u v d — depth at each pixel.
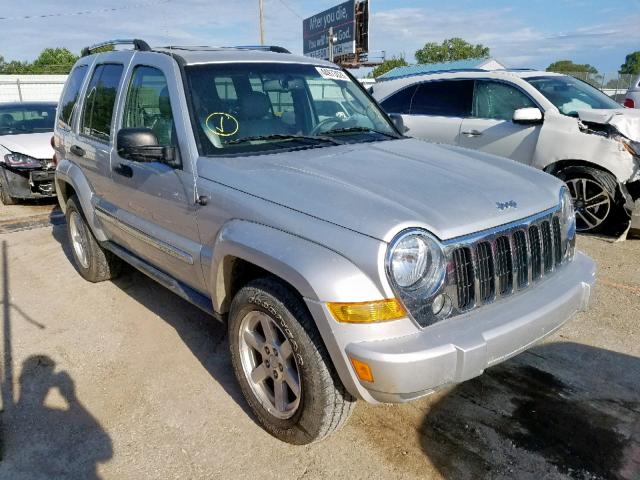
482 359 2.25
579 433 2.82
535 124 6.18
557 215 2.89
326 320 2.25
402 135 3.92
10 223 7.48
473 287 2.40
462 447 2.74
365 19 30.23
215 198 2.86
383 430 2.89
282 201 2.56
